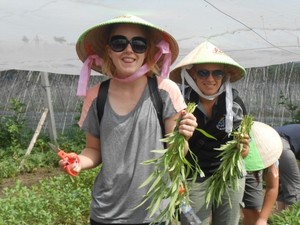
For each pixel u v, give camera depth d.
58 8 2.65
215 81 1.40
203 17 2.84
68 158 1.14
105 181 1.15
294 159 2.02
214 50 1.43
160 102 1.14
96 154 1.21
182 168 1.12
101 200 1.16
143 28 1.16
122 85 1.15
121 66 1.13
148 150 1.13
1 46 2.96
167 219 1.10
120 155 1.13
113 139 1.14
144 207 1.14
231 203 1.47
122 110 1.15
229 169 1.25
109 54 1.17
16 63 3.25
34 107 4.91
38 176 3.57
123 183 1.13
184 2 2.66
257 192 1.74
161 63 1.20
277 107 4.68
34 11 2.66
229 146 1.26
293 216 1.72
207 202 1.31
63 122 4.93
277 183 1.60
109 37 1.18
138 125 1.13
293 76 4.72
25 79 4.96
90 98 1.18
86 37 1.19
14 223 1.98
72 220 2.31
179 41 3.04
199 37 3.00
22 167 3.67
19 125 4.34
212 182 1.32
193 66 1.45
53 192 2.38
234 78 1.47
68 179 2.75
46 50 2.99
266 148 1.56
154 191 1.11
